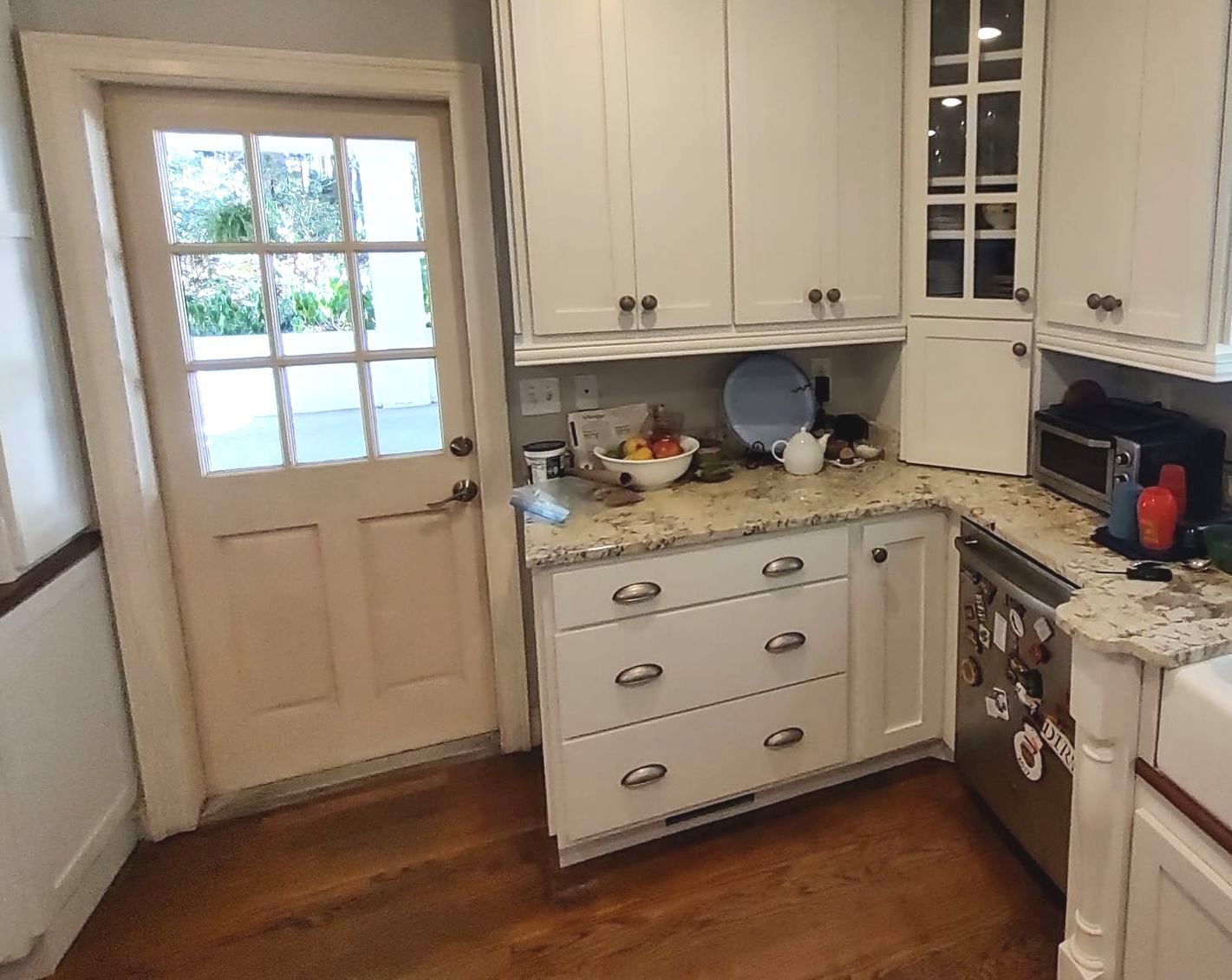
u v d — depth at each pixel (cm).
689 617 216
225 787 258
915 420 256
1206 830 137
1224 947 136
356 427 250
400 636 266
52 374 210
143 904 219
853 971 190
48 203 205
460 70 230
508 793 256
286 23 218
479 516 264
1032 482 237
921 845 226
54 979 196
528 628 272
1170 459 197
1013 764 207
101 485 222
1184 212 178
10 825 184
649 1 212
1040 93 218
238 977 196
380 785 262
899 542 233
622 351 228
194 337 232
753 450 265
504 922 208
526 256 215
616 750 217
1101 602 163
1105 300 200
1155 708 149
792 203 233
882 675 240
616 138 216
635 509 228
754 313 237
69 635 209
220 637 250
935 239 242
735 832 235
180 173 223
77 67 203
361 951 202
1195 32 171
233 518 244
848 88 231
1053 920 200
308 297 238
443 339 251
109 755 226
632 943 200
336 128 232
